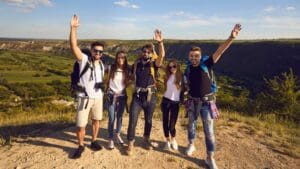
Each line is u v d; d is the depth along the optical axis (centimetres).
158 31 498
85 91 488
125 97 535
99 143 565
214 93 487
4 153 526
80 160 498
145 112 534
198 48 474
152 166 499
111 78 523
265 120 1025
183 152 558
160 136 631
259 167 525
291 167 533
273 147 629
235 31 444
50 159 500
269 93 1867
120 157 518
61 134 614
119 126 556
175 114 542
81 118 495
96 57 485
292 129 864
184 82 498
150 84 507
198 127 706
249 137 684
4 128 721
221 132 704
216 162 532
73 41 453
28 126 733
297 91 1814
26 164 484
